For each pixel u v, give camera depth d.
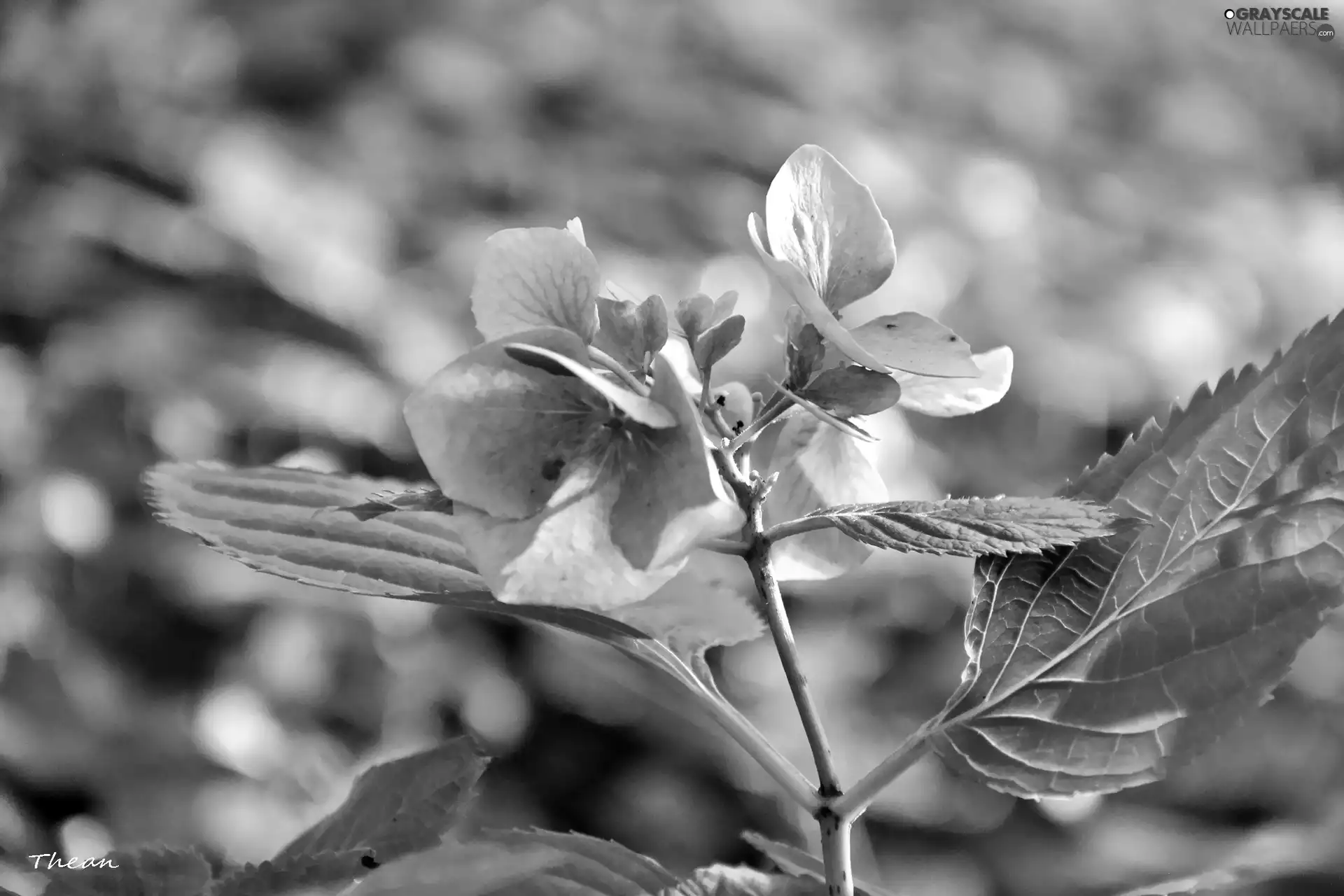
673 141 2.49
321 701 1.77
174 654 1.73
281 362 1.92
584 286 0.71
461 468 0.70
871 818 1.86
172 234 1.97
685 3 2.68
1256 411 0.73
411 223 2.21
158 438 1.81
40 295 1.88
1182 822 2.02
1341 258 3.08
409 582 0.74
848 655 1.92
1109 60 3.36
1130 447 0.75
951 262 2.43
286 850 0.77
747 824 1.85
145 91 2.11
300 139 2.22
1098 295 2.59
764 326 2.05
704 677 0.74
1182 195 3.09
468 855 0.71
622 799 1.84
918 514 0.72
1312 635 0.71
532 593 0.69
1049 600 0.73
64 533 1.70
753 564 0.73
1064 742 0.72
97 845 1.52
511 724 1.87
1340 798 1.97
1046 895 1.82
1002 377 0.75
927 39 3.04
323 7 2.36
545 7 2.62
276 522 0.75
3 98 2.01
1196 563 0.72
